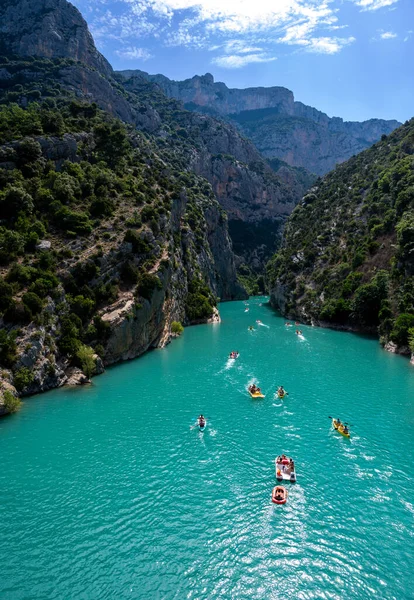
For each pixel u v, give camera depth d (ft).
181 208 385.91
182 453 119.55
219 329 318.04
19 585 74.28
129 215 258.37
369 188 401.29
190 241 395.34
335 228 397.80
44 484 104.53
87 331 193.26
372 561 79.82
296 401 159.33
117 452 120.06
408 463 114.21
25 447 123.03
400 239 272.51
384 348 244.01
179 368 203.10
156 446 123.54
